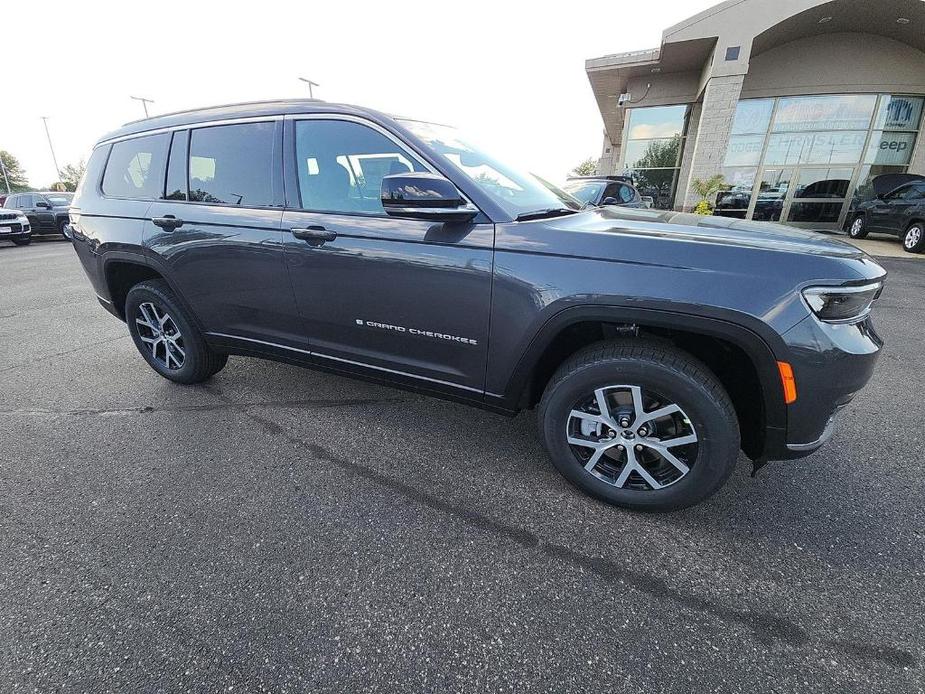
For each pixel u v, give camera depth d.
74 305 5.93
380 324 2.28
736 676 1.36
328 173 2.32
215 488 2.21
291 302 2.50
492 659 1.42
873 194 11.67
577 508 2.07
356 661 1.41
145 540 1.89
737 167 14.27
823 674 1.37
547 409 2.04
